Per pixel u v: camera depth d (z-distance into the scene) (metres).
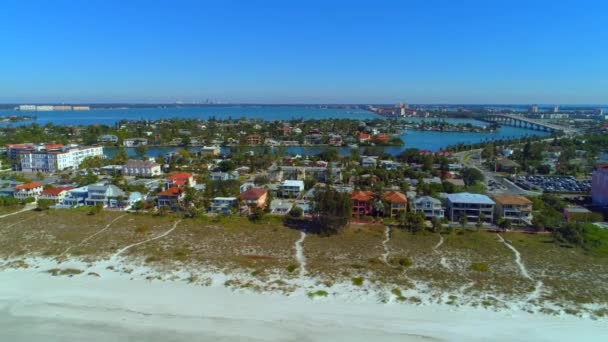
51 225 101.00
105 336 56.41
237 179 153.25
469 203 105.94
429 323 59.69
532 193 145.12
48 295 67.25
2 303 64.75
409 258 82.38
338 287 70.00
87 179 149.25
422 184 138.88
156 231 97.56
